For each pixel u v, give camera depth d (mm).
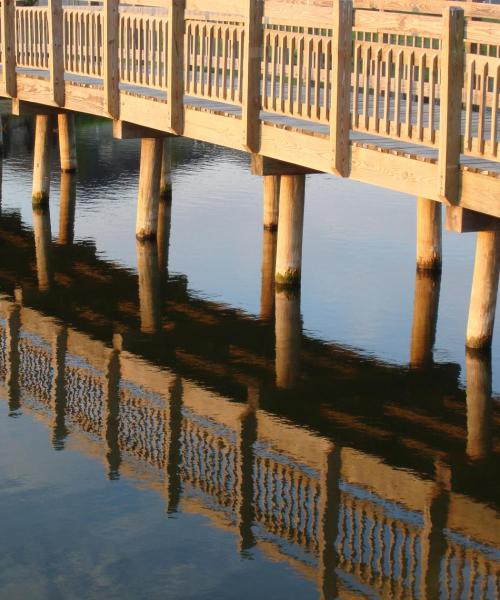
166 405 13383
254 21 14930
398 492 11258
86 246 20016
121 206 22922
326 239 20359
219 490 11242
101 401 13492
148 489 11289
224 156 28672
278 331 15820
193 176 26000
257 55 15086
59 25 19344
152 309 16797
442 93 12305
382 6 16953
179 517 10719
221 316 16469
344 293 17297
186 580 9680
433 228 18016
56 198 23594
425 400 13438
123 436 12555
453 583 9594
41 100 20188
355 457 12008
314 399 13539
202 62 16219
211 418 13031
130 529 10547
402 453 12109
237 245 20016
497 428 12742
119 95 18172
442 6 16344
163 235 20641
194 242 20203
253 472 11672
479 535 10414
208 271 18562
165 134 19141
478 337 14531
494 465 11836
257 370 14430
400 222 21750
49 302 17125
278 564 9922
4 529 10547
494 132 11961
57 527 10570
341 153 13867
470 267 18688
